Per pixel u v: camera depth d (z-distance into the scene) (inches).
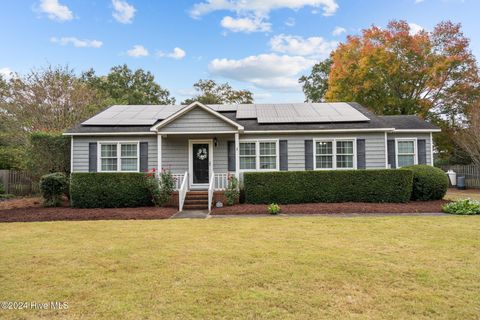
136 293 159.8
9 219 397.7
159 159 524.1
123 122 583.5
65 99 845.2
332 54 1210.6
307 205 474.6
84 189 500.4
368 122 578.6
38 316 137.2
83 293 160.6
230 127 528.1
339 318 133.0
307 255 222.5
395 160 601.0
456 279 176.9
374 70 1013.8
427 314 137.0
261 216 409.1
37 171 603.5
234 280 175.8
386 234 288.7
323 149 573.3
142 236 289.4
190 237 283.7
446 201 503.8
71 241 271.3
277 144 572.4
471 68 956.6
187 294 157.8
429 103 1002.1
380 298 152.9
